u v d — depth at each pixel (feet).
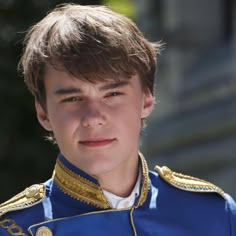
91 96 12.45
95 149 12.46
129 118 12.69
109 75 12.41
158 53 14.48
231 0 45.06
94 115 12.34
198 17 45.29
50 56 12.50
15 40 34.78
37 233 12.51
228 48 43.55
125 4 48.37
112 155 12.53
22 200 12.99
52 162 34.91
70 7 13.33
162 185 13.69
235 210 13.65
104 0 35.78
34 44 12.98
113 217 12.86
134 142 12.86
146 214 13.16
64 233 12.59
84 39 12.45
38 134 34.96
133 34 13.16
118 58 12.49
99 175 12.83
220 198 13.71
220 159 39.32
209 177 39.65
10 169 34.58
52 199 13.06
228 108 39.81
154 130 44.27
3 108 34.76
